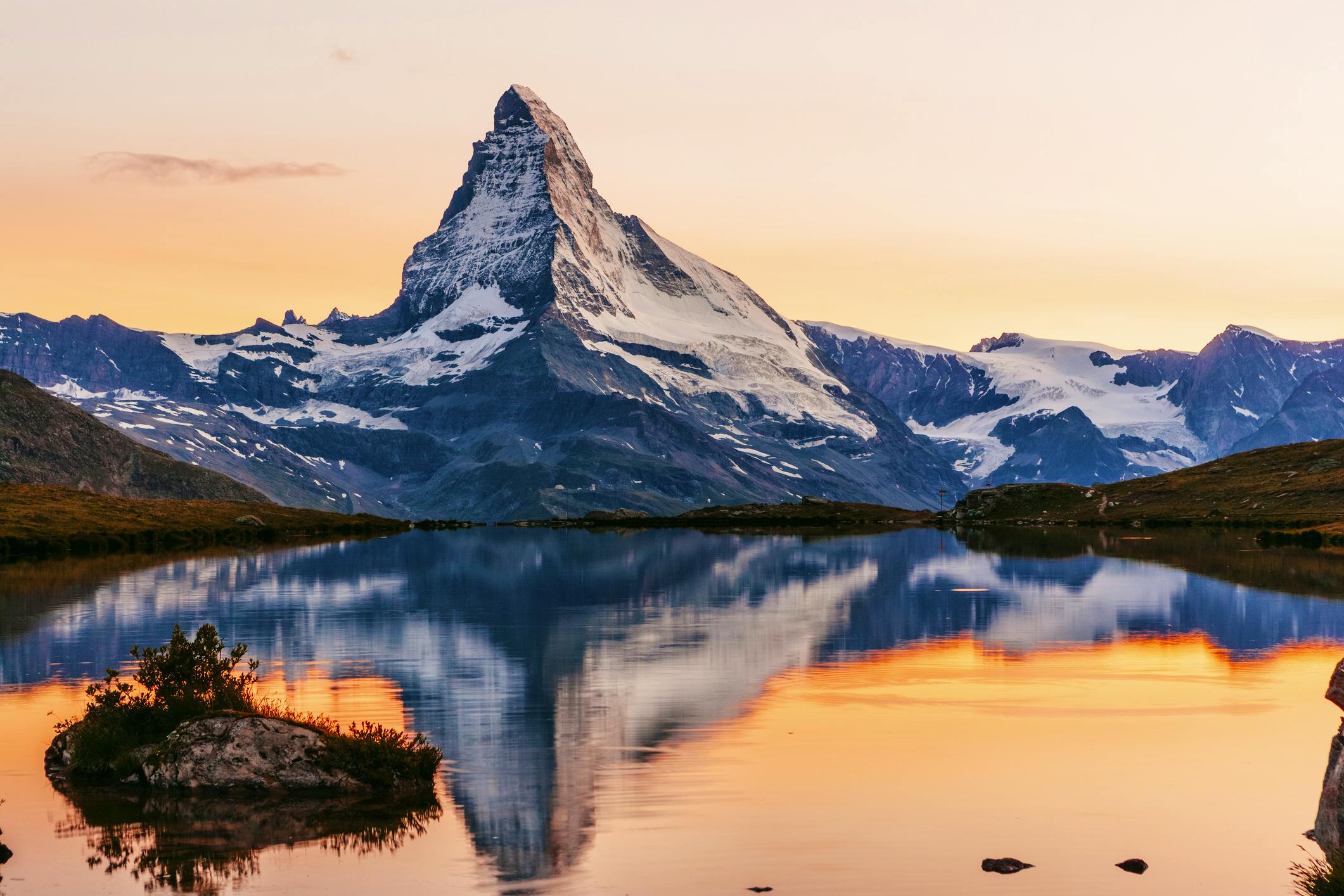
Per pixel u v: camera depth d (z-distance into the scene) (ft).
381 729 138.10
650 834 111.55
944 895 96.78
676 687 182.09
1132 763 135.23
